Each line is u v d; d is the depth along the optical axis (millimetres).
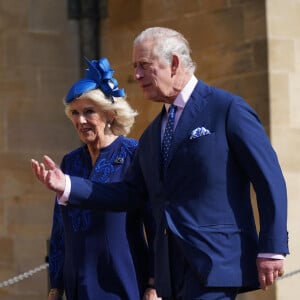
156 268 22703
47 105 43594
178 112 22719
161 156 22797
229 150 22094
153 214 23266
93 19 43969
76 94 25062
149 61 22391
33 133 43281
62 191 23359
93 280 25047
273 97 38531
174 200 22359
